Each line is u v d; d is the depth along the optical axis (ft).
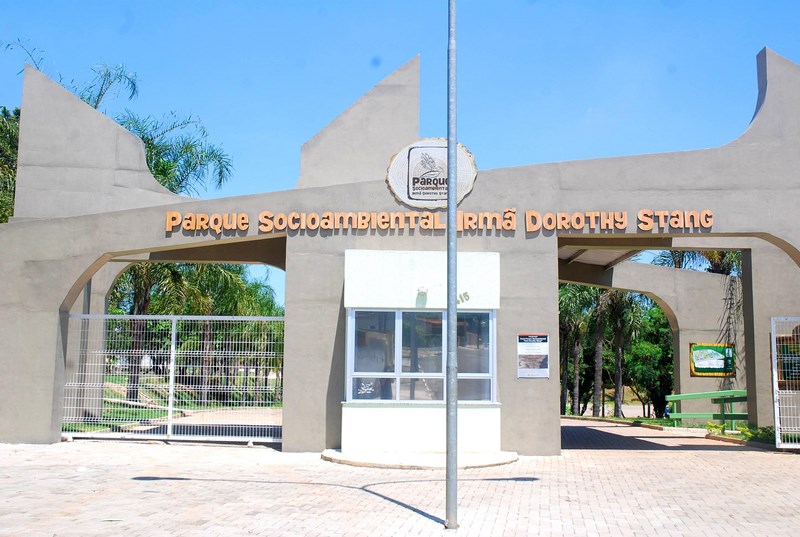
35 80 66.74
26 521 27.61
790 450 51.37
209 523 27.78
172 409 51.60
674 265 114.42
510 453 46.80
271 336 51.24
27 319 51.29
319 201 50.83
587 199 50.42
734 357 78.23
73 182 65.92
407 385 47.88
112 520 27.96
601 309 119.14
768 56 52.39
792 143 51.29
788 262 61.67
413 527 27.76
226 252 61.98
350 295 48.16
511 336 49.37
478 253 48.88
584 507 31.63
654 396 166.40
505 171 50.65
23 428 50.65
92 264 51.60
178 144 102.53
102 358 52.75
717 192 50.62
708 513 30.50
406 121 64.18
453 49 30.63
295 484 36.99
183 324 52.08
